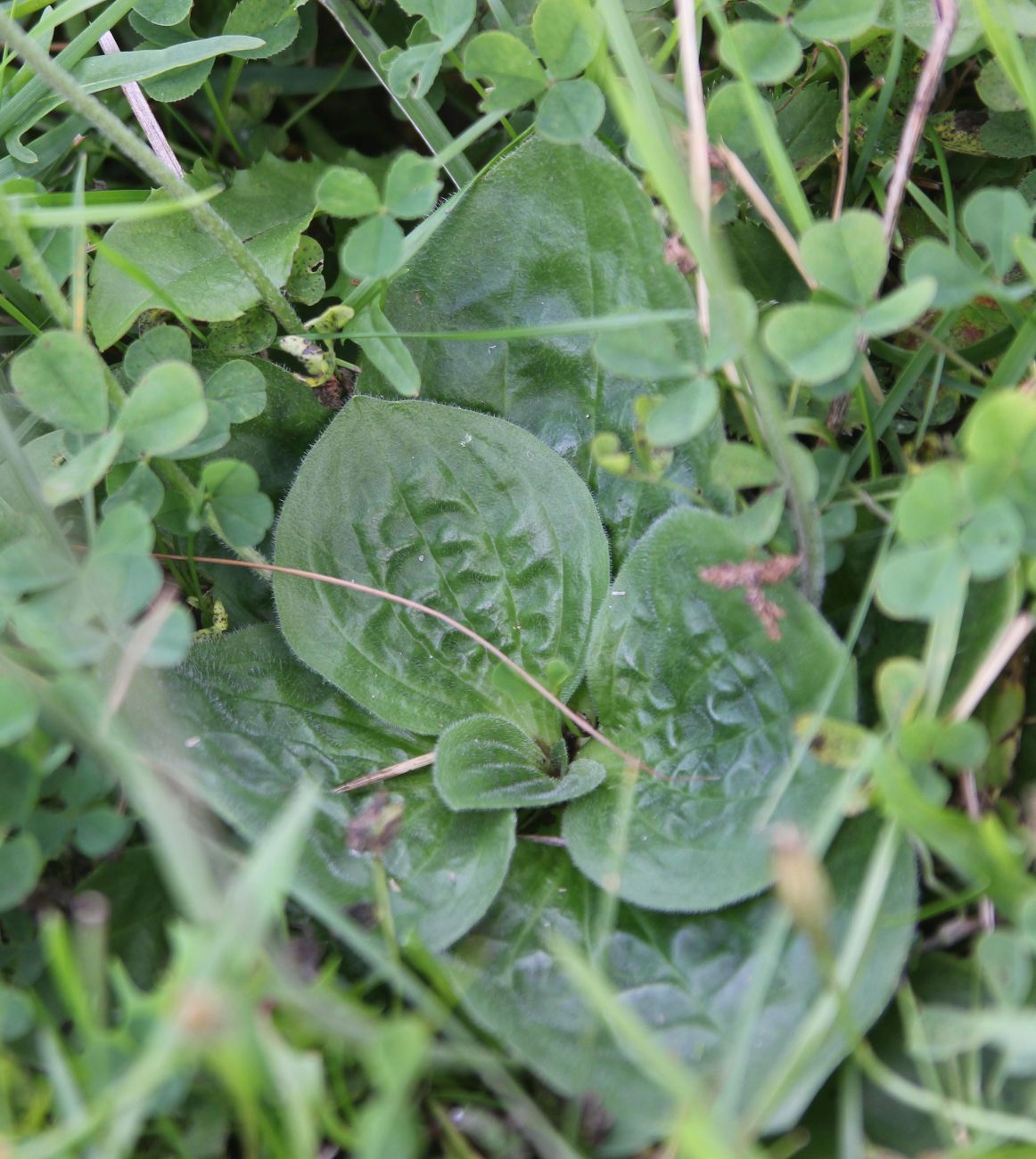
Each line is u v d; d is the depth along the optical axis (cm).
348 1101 39
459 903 42
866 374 44
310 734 43
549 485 44
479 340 44
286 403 45
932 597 39
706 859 41
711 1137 37
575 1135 40
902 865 40
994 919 41
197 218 43
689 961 41
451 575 44
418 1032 37
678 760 42
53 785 41
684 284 43
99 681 41
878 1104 40
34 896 41
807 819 41
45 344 41
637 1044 37
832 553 43
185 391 41
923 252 41
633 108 41
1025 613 40
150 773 39
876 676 43
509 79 42
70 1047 40
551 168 43
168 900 41
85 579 40
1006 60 42
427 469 44
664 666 43
